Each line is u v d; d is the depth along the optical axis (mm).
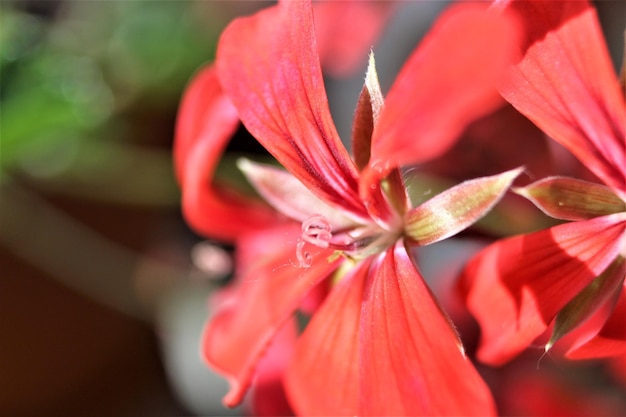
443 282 189
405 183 145
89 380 292
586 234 130
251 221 188
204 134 164
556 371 201
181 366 235
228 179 214
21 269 274
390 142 113
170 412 281
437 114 104
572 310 130
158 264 258
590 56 126
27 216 275
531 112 125
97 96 256
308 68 129
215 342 164
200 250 220
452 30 104
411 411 129
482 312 138
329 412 144
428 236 136
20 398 281
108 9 271
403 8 215
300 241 141
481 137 185
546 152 184
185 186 170
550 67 126
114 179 265
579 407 197
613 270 129
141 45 260
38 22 269
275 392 188
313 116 131
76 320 284
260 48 134
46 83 255
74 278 280
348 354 143
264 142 134
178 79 258
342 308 144
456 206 134
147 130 264
